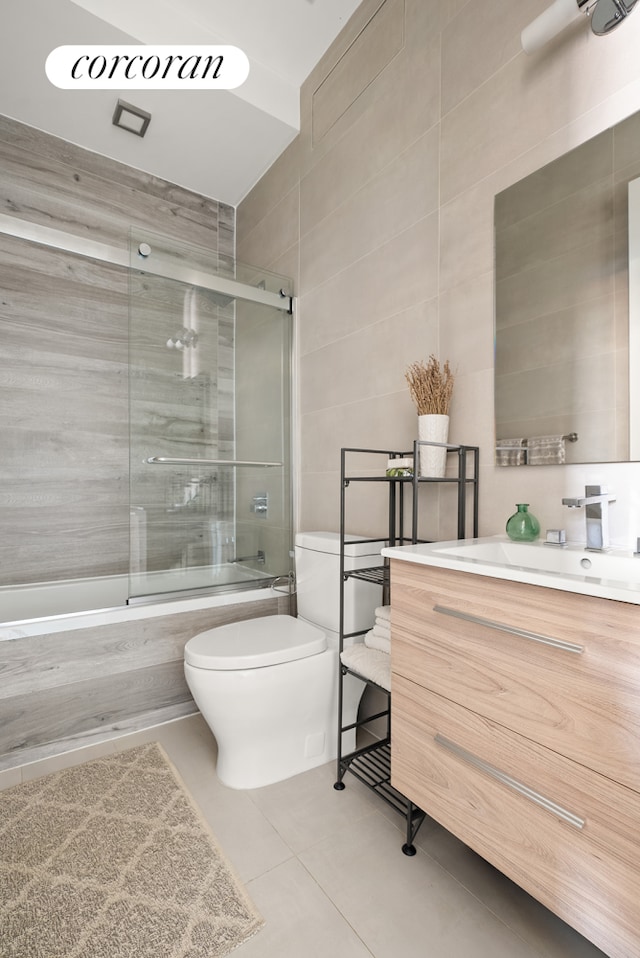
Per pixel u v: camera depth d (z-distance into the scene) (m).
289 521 2.46
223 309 2.32
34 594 2.28
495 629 0.95
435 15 1.66
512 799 0.92
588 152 1.22
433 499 1.65
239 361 2.35
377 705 1.87
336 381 2.15
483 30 1.49
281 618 1.91
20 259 2.32
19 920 1.07
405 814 1.26
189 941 1.02
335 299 2.16
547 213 1.31
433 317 1.65
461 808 1.03
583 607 0.79
